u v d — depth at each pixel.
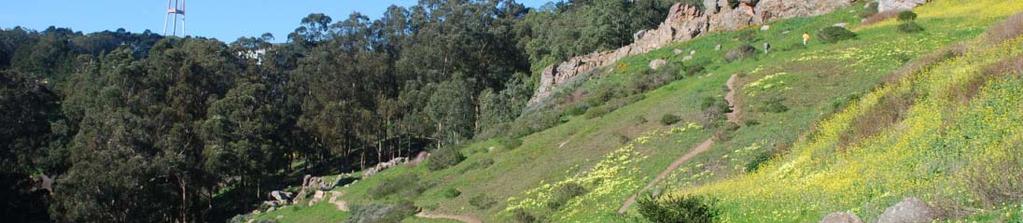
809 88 47.34
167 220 72.69
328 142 91.12
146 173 67.56
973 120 24.84
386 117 93.56
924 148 24.56
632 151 45.47
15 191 77.94
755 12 73.69
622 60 74.94
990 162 19.69
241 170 75.50
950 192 19.17
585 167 46.25
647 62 71.31
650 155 43.47
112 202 66.62
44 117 91.56
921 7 62.78
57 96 104.06
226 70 101.62
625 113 55.66
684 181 36.44
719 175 35.16
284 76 112.31
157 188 69.44
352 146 100.31
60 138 86.06
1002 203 17.23
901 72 39.47
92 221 65.38
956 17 57.22
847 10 67.62
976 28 52.03
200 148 76.31
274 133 83.38
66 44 147.88
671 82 62.44
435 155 61.41
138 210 67.75
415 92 96.88
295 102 99.44
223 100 82.38
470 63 106.31
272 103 92.50
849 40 57.50
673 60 68.81
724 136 41.75
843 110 35.78
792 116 42.22
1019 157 19.14
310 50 126.25
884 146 27.53
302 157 97.06
